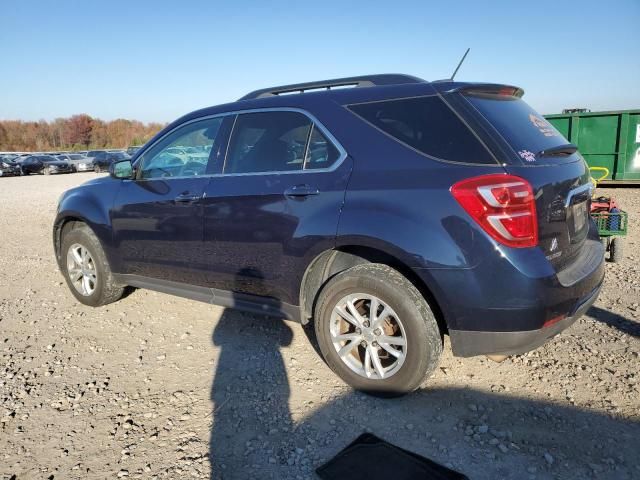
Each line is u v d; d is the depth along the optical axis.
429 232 2.73
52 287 5.75
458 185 2.68
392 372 2.97
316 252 3.16
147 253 4.27
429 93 3.00
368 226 2.91
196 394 3.26
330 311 3.18
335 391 3.21
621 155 11.97
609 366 3.36
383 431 2.79
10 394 3.33
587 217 3.37
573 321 2.89
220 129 3.86
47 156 39.00
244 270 3.60
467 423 2.82
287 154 3.42
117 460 2.64
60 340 4.20
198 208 3.79
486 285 2.63
